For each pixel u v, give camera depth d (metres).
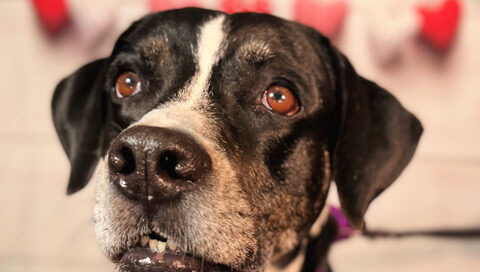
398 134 0.53
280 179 0.49
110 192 0.42
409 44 0.91
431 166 0.91
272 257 0.50
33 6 0.93
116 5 0.92
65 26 0.92
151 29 0.51
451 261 0.86
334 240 0.57
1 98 0.93
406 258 0.87
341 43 0.90
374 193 0.52
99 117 0.56
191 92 0.48
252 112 0.48
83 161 0.56
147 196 0.41
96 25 0.92
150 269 0.42
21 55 0.94
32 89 0.94
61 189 0.91
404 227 0.90
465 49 0.91
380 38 0.89
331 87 0.52
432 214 0.90
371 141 0.52
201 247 0.42
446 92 0.92
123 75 0.51
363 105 0.53
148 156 0.40
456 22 0.89
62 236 0.89
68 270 0.88
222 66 0.48
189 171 0.41
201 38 0.49
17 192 0.91
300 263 0.53
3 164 0.91
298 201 0.50
